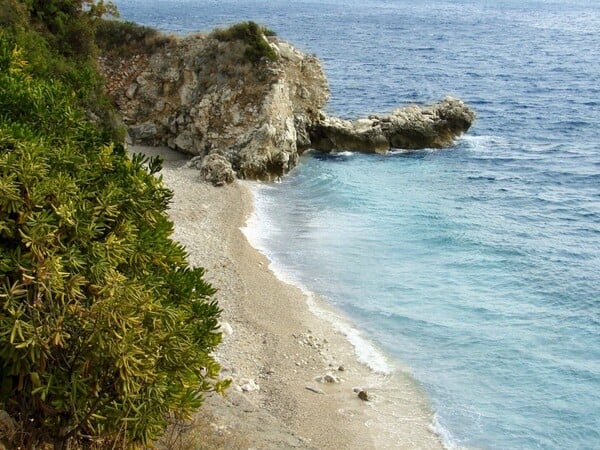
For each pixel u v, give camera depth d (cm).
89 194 1247
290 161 5019
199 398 1270
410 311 2927
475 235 3819
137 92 5172
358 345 2647
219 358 2438
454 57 13425
